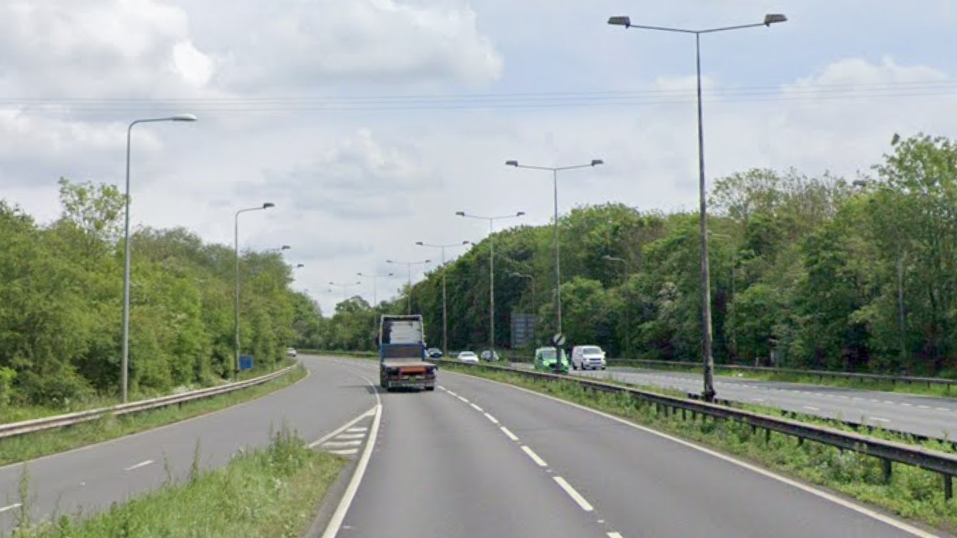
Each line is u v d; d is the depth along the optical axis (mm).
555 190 58312
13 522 13117
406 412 35281
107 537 10086
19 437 24875
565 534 11594
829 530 11453
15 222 45219
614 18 29844
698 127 30031
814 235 62688
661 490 14938
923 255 55219
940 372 52594
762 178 88375
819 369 62812
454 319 142375
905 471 15320
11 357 39531
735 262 80875
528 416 31953
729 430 22516
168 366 53438
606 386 37750
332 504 14523
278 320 105312
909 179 55000
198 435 28000
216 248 127875
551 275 117438
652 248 93250
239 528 11469
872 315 56750
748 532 11414
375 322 155250
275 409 39656
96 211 57688
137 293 54750
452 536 11695
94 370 46406
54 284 41438
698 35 30406
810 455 17750
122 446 25250
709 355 28609
